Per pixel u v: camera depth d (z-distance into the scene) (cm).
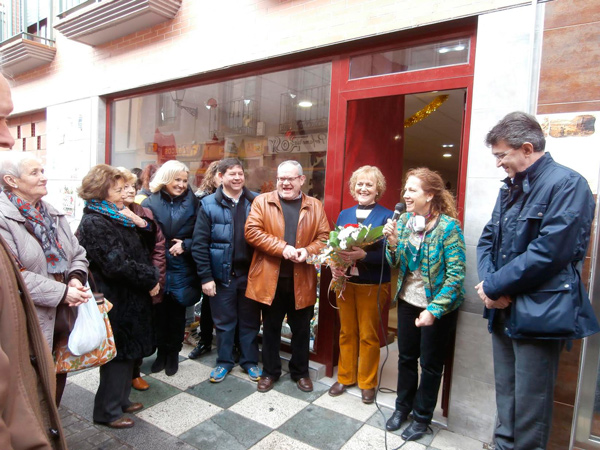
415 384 241
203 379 300
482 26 224
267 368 289
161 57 400
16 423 97
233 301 299
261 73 346
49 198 548
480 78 225
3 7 588
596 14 193
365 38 271
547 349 168
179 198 304
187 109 421
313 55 307
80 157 497
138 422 241
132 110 464
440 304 209
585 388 200
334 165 300
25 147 609
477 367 228
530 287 165
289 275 278
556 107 204
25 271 174
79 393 274
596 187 195
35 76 557
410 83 261
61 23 439
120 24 405
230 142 389
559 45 203
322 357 309
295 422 245
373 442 227
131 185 263
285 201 279
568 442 204
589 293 197
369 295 262
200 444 221
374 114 321
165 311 305
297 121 329
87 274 208
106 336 205
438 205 224
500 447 193
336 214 301
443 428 242
